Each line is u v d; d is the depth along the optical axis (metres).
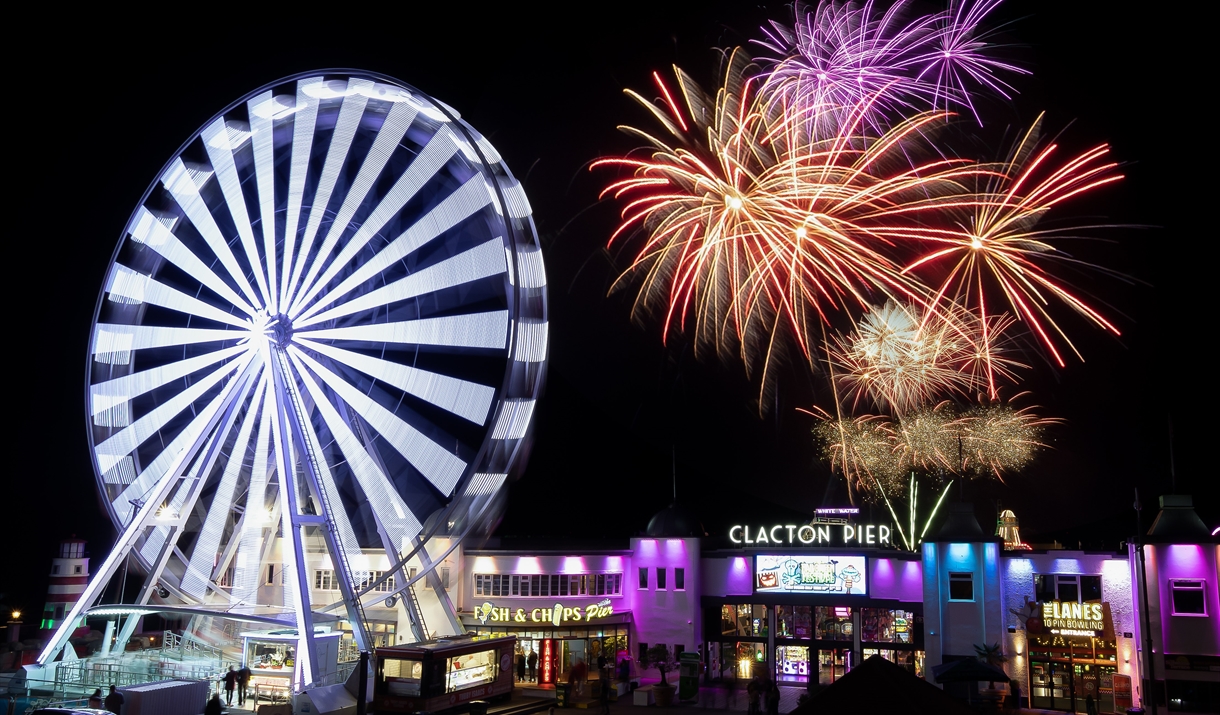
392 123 53.69
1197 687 47.00
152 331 55.62
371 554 60.50
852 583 57.88
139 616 56.19
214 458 54.09
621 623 60.06
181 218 57.78
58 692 49.19
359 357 53.81
